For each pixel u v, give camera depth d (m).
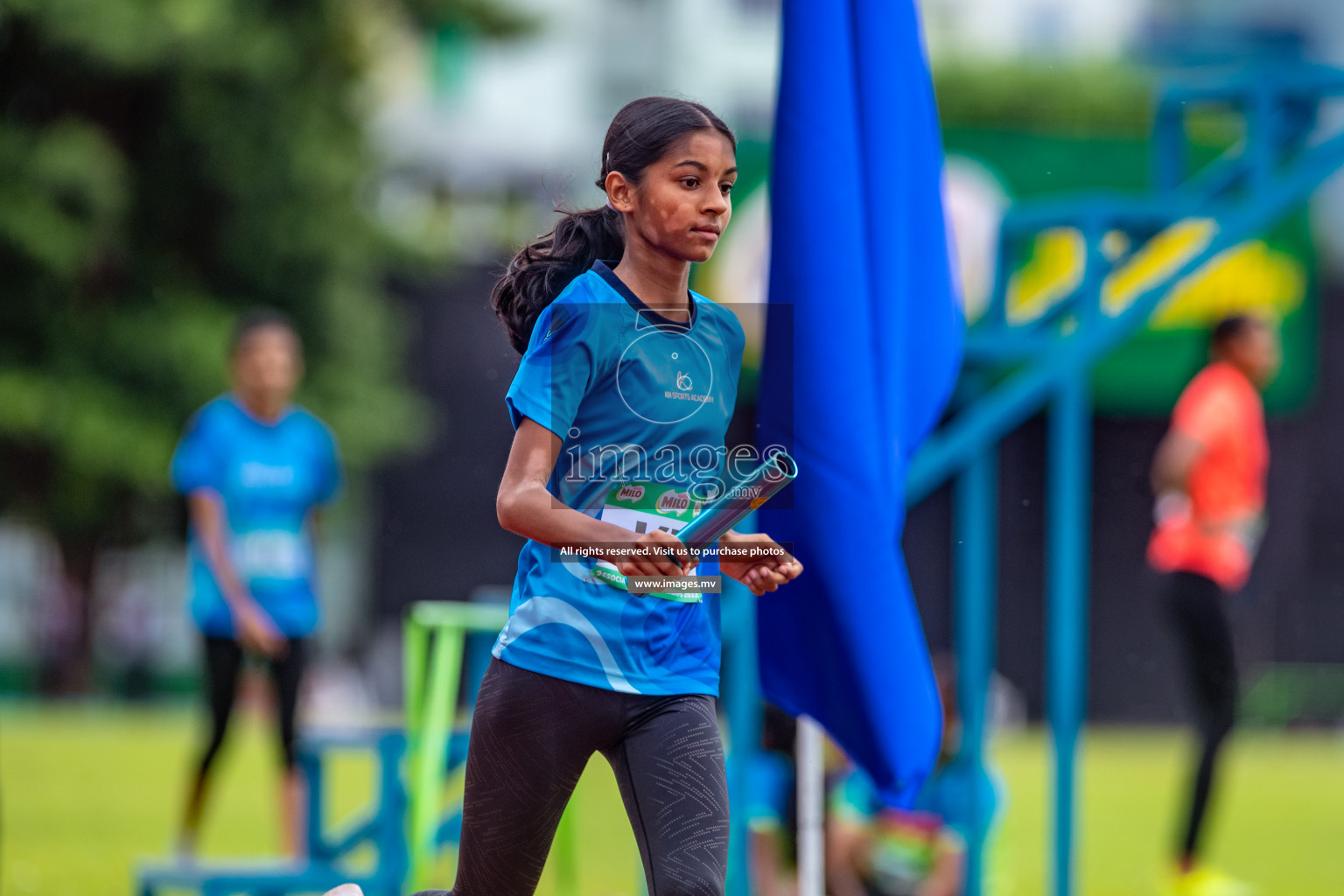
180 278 67.56
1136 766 38.06
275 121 66.25
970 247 57.84
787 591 13.04
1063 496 15.68
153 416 64.56
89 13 61.41
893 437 13.09
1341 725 66.00
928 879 17.95
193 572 20.34
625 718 9.22
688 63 93.25
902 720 12.77
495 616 16.55
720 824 9.09
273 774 31.95
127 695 77.38
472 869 9.52
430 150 87.88
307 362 68.31
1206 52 75.38
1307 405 65.31
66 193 62.12
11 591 76.44
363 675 75.75
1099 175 59.22
